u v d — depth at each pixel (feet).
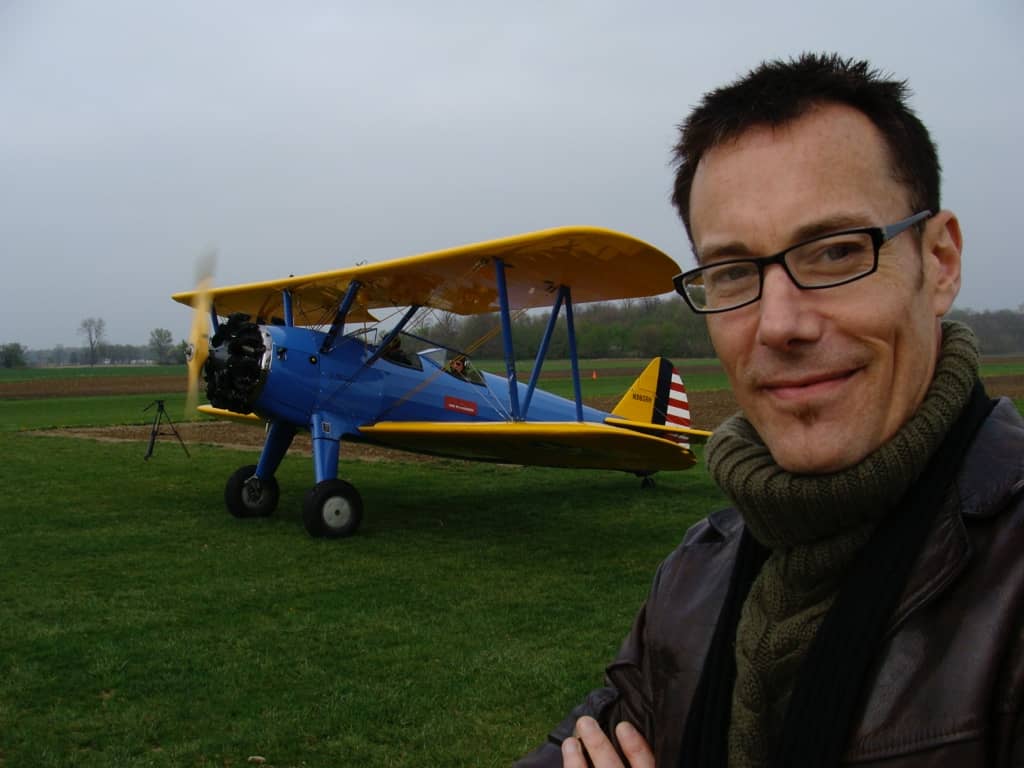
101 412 81.30
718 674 2.99
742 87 2.74
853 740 2.28
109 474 36.09
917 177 2.63
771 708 2.72
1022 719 2.07
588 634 14.06
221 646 13.51
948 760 2.12
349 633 14.17
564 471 39.09
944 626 2.26
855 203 2.51
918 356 2.52
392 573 18.69
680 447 24.13
